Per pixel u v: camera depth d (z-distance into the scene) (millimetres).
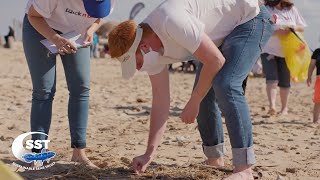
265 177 4801
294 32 9047
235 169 4242
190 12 3994
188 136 7062
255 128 8031
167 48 4082
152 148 4664
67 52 4715
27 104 10141
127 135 7156
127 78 4012
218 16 4168
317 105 8680
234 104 4125
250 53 4223
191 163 5199
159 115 4629
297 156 5910
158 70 4516
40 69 4922
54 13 4809
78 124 5141
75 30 4918
